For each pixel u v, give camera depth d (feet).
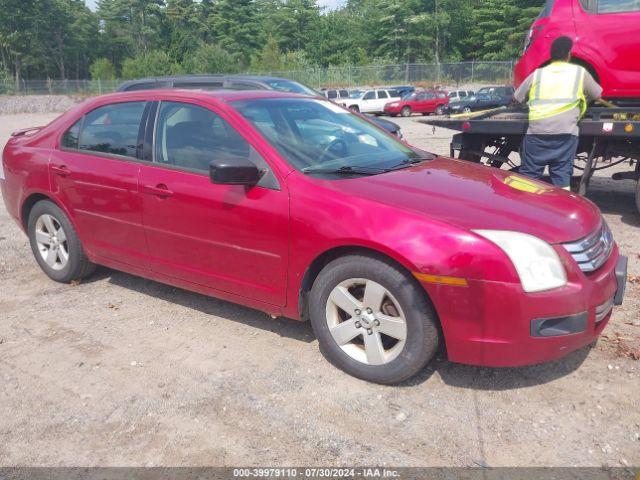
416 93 110.42
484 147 24.54
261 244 11.78
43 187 15.81
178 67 194.49
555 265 9.78
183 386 11.22
